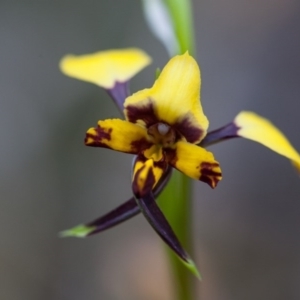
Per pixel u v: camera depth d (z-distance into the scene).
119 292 0.27
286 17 0.32
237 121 0.16
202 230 0.29
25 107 0.30
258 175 0.30
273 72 0.31
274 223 0.29
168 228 0.15
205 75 0.32
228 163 0.30
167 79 0.15
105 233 0.29
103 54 0.18
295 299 0.26
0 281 0.27
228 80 0.31
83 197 0.30
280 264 0.27
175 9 0.17
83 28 0.32
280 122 0.30
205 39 0.33
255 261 0.28
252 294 0.26
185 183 0.17
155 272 0.27
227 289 0.27
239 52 0.32
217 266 0.27
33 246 0.28
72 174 0.30
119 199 0.30
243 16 0.33
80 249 0.28
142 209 0.15
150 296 0.27
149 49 0.32
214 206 0.29
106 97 0.30
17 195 0.29
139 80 0.32
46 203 0.29
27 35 0.32
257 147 0.30
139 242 0.29
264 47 0.32
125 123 0.15
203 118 0.15
